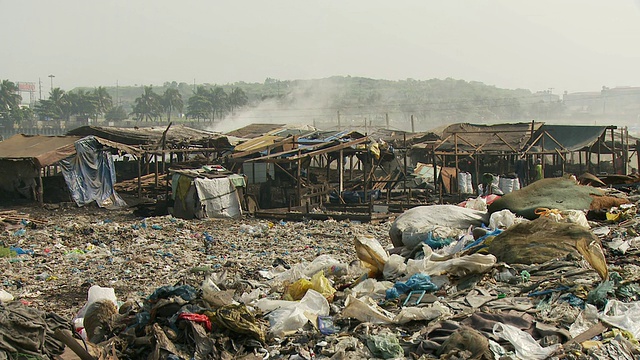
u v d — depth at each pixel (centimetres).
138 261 1938
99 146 3453
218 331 884
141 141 4175
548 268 1076
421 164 4462
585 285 967
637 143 4328
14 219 2756
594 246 1011
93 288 1131
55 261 1952
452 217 1512
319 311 995
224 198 3083
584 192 1546
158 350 834
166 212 3114
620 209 1465
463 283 1068
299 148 3512
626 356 764
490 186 3422
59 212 3158
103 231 2455
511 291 1005
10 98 12356
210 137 4422
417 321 910
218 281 1223
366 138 3553
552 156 4356
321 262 1286
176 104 13538
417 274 1091
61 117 13450
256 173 3838
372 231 2512
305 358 818
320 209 3259
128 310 1068
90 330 1001
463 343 778
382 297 1059
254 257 1988
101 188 3447
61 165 3312
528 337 803
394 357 795
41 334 744
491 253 1173
